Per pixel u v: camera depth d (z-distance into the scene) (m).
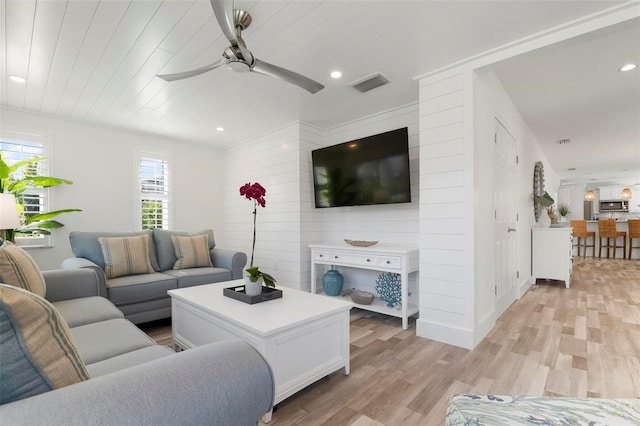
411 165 3.51
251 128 4.37
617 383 1.91
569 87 3.30
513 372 2.05
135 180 4.45
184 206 4.95
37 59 2.51
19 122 3.59
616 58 2.70
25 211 3.59
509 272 3.58
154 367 0.69
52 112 3.68
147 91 3.11
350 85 2.99
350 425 1.55
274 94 3.20
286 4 1.88
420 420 1.59
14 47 2.33
